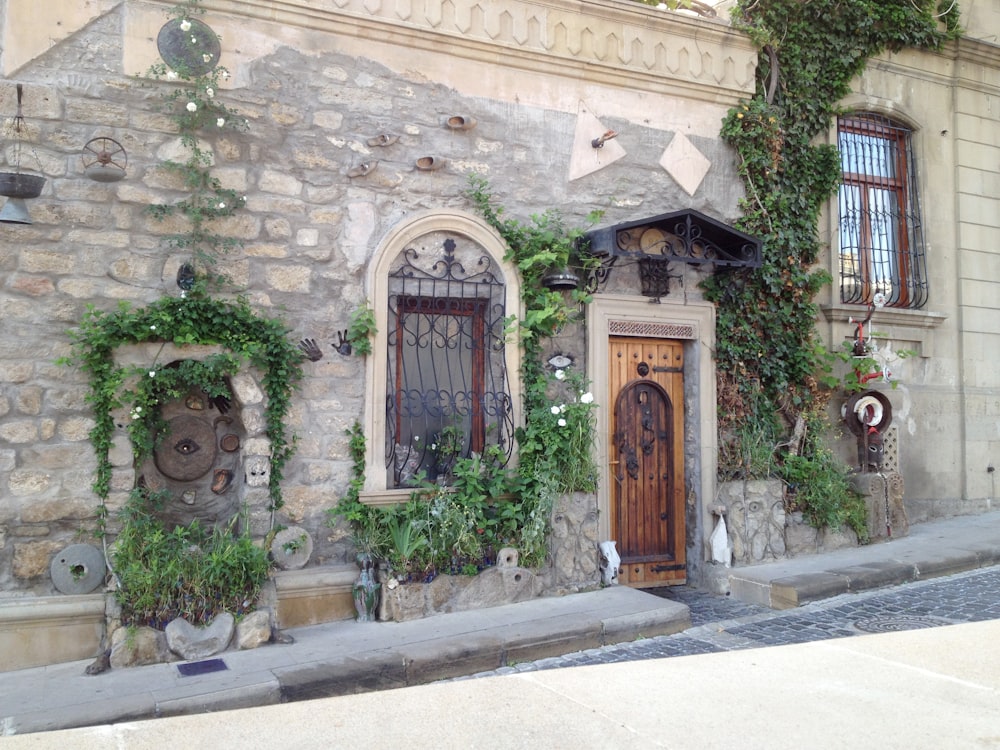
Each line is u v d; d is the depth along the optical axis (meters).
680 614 5.85
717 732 2.62
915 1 8.90
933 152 9.25
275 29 5.93
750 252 7.25
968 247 9.36
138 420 5.27
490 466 6.37
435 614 5.76
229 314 5.60
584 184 7.07
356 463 5.98
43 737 2.51
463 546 5.95
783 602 6.39
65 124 5.30
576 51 6.97
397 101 6.33
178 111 5.58
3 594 4.99
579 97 7.07
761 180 7.85
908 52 9.09
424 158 6.32
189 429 5.71
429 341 6.46
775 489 7.34
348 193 6.13
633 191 7.26
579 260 6.95
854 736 2.59
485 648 5.11
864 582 6.66
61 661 4.96
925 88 9.22
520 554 6.16
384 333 6.13
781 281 7.85
